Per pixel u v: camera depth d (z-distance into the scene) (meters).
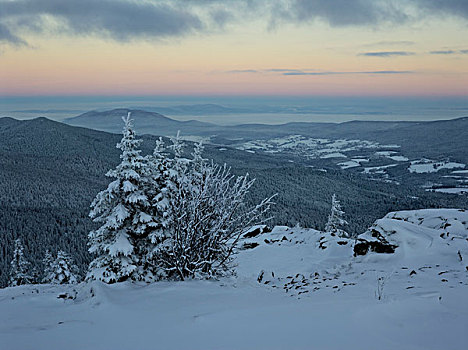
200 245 8.15
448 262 7.69
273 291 6.49
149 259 8.24
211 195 8.10
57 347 3.71
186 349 3.52
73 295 6.35
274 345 3.50
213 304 5.40
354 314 4.23
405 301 4.55
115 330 4.25
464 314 4.24
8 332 4.25
